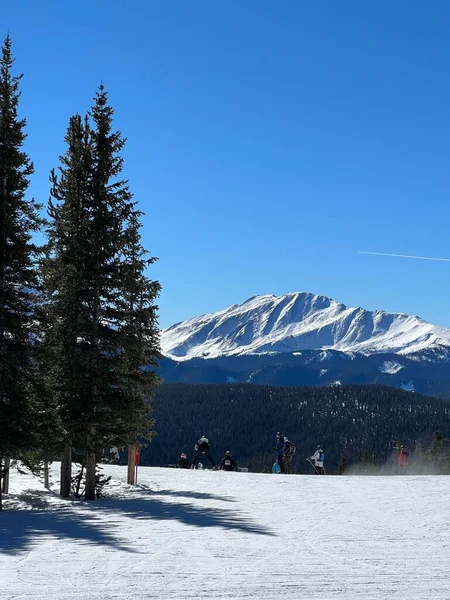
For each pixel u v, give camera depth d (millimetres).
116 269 23312
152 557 10344
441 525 14914
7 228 20906
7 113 21453
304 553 10883
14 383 20969
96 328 22953
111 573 8938
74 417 22328
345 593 7680
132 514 17531
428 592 7762
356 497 22078
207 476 33312
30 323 21500
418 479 30562
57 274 23062
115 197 23734
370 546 11719
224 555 10609
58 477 30312
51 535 13031
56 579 8484
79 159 23953
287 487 26578
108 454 24750
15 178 21125
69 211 23734
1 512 19125
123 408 22906
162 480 30750
